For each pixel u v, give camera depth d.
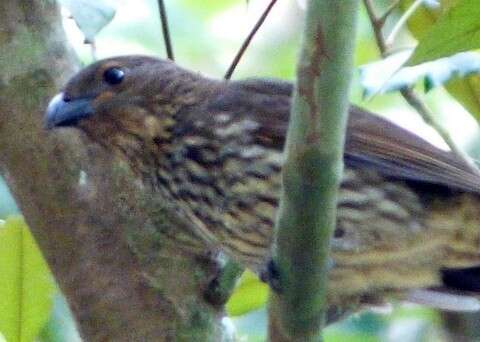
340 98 6.61
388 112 13.41
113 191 9.30
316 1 6.40
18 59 9.37
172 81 9.91
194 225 9.28
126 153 9.77
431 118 9.52
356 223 9.00
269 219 9.00
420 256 9.14
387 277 9.20
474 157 12.88
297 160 6.79
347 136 9.12
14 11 9.46
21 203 9.36
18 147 9.30
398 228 9.03
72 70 9.67
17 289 9.54
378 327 11.99
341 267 9.09
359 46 13.37
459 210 9.06
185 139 9.47
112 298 9.06
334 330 11.98
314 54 6.50
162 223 9.20
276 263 7.14
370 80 8.86
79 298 9.14
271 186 9.02
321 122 6.67
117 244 9.14
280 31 14.48
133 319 9.02
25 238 9.50
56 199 9.23
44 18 9.55
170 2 14.61
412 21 10.27
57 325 10.73
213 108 9.55
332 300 9.36
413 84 9.19
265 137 9.20
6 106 9.32
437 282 9.29
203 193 9.24
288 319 7.27
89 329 9.13
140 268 9.09
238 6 14.65
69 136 9.38
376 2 12.68
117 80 9.98
